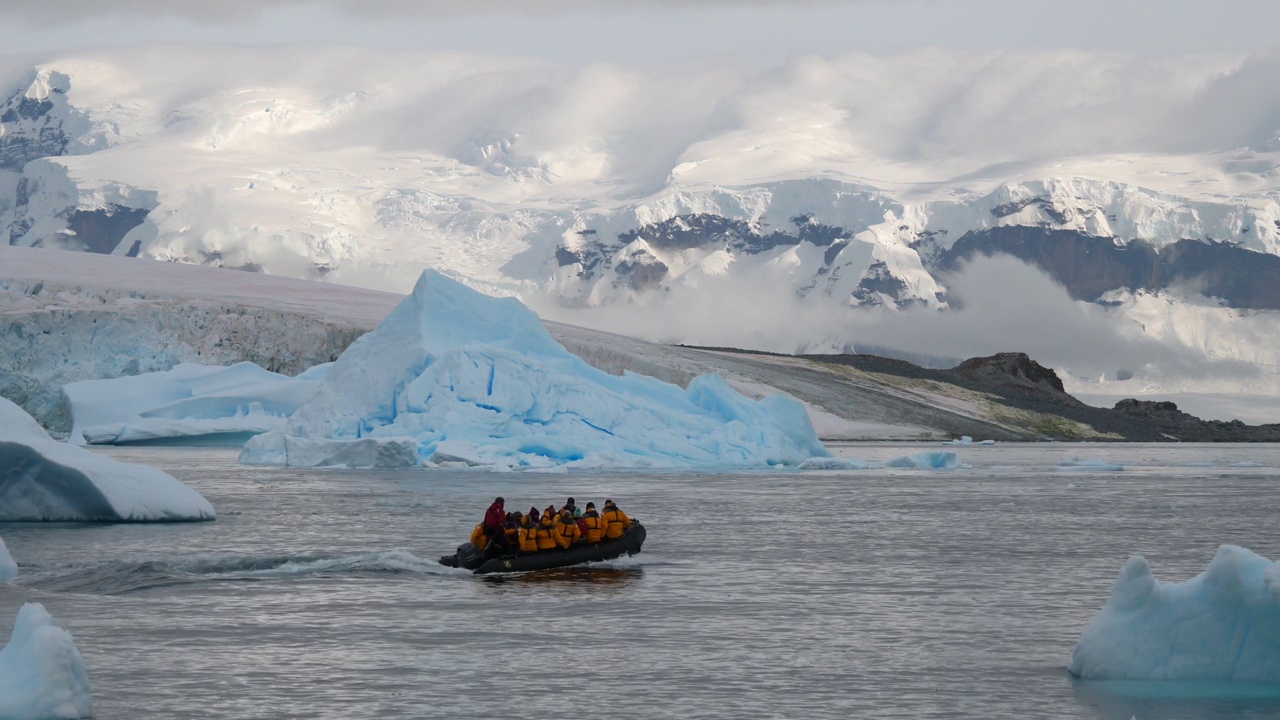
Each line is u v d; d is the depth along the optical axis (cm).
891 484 9969
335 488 8506
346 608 3866
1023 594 4222
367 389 11306
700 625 3634
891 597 4147
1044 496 8800
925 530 6281
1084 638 2978
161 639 3384
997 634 3516
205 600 3981
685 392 12575
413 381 11112
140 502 6197
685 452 11412
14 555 4969
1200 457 18025
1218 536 6100
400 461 10362
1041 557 5216
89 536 5600
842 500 8181
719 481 9750
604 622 3675
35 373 17538
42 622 2528
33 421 6444
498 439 10825
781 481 10019
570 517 4881
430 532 5925
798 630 3569
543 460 10562
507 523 4791
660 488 8900
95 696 2789
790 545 5594
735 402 12350
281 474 9894
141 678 2956
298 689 2866
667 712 2706
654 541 5728
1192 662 2825
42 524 6047
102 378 17438
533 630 3547
